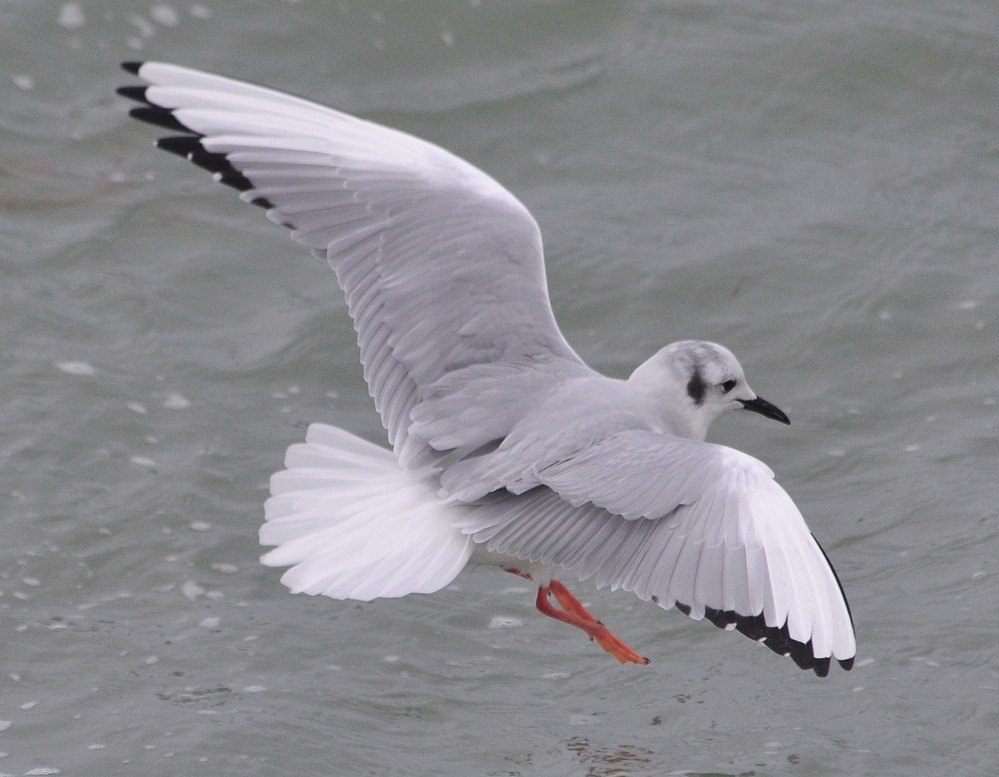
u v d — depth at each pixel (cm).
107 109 1648
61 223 1528
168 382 1372
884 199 1590
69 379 1356
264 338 1433
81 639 1122
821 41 1752
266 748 1017
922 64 1734
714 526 778
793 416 1362
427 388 902
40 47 1698
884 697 1075
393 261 933
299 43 1733
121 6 1741
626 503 800
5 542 1199
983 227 1558
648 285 1487
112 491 1255
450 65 1731
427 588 811
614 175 1617
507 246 944
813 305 1470
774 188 1606
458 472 862
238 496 1264
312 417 1352
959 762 1012
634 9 1791
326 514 864
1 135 1605
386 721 1055
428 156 974
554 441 851
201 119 932
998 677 1085
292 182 938
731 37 1762
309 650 1123
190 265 1507
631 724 1057
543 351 919
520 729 1052
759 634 750
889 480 1287
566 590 988
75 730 1034
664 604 771
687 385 954
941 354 1423
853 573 1191
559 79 1717
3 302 1425
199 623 1146
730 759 1016
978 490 1267
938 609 1151
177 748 1014
